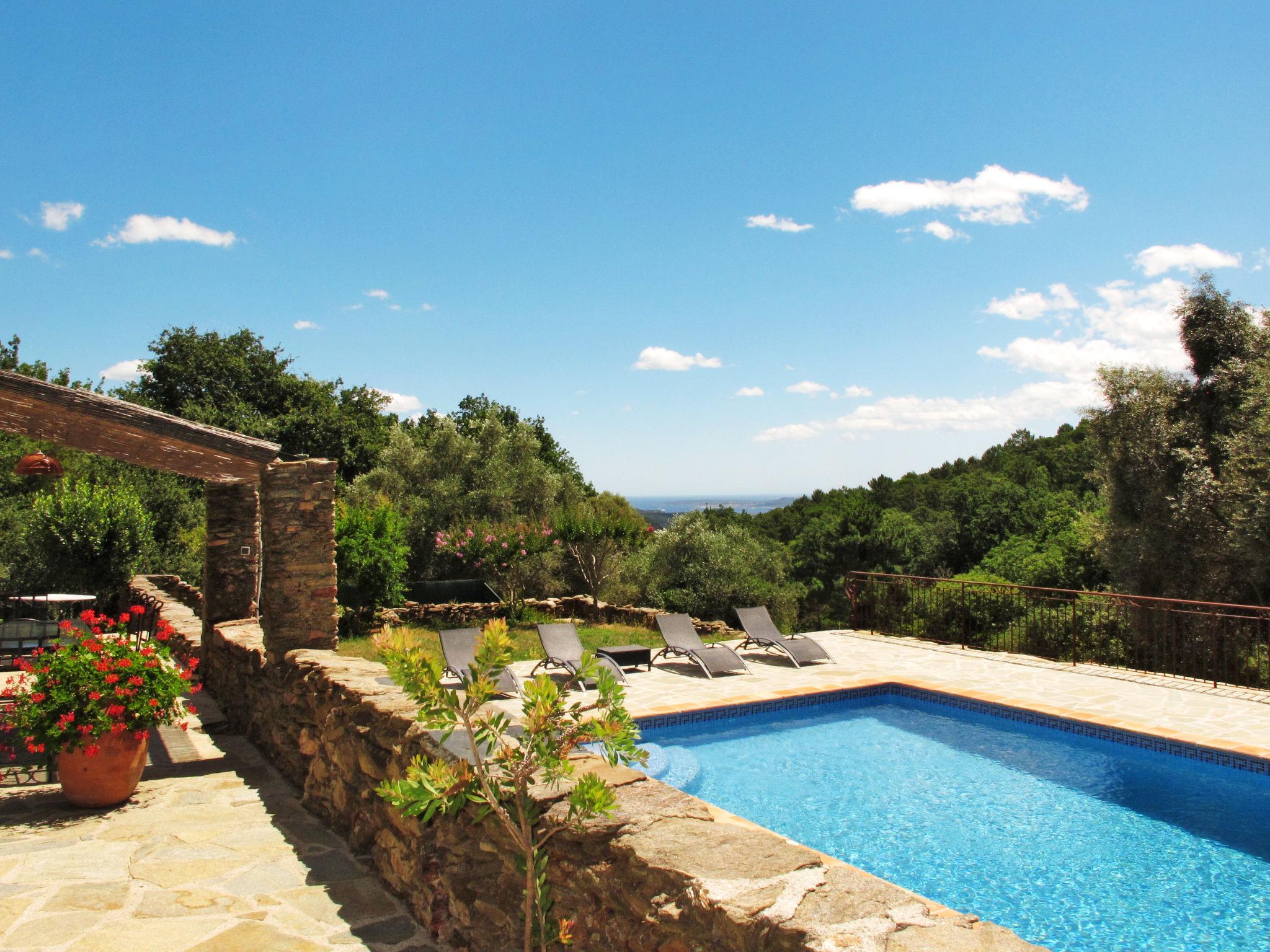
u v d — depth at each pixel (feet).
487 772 10.71
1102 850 18.13
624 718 10.04
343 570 46.57
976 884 16.58
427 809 9.59
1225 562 57.93
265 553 23.32
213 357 108.27
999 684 31.68
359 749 15.46
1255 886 16.49
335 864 14.62
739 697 29.30
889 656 38.04
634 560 64.80
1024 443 159.84
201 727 26.40
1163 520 61.36
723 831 8.93
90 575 57.93
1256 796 21.59
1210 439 61.62
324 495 23.67
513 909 10.36
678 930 7.56
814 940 6.36
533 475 84.64
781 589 70.74
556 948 9.62
